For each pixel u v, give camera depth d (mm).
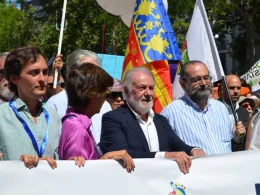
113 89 6625
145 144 4172
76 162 3574
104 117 4227
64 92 5141
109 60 11562
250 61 23109
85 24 22516
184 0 20281
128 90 4262
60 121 3814
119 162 3699
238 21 25328
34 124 3635
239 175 3961
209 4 20609
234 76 6750
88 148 3754
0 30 27219
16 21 27000
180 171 3848
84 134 3732
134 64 6059
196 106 5004
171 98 6012
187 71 5039
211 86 5047
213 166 3930
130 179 3721
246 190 3965
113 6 8062
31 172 3449
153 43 6012
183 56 6809
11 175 3408
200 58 6648
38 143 3598
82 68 3926
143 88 4219
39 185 3465
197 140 4906
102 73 3951
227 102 6617
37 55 3621
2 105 3621
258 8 22547
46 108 3785
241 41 26047
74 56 5293
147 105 4227
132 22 6195
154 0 6156
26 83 3588
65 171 3541
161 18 6125
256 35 25141
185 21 21391
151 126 4301
